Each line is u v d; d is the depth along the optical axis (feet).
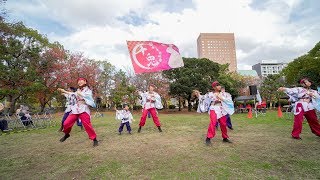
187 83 89.40
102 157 18.12
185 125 35.88
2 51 67.26
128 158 17.60
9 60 68.44
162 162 16.31
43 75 81.66
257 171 14.02
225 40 308.40
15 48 68.08
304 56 67.15
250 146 19.97
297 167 14.51
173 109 122.01
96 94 108.27
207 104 22.11
